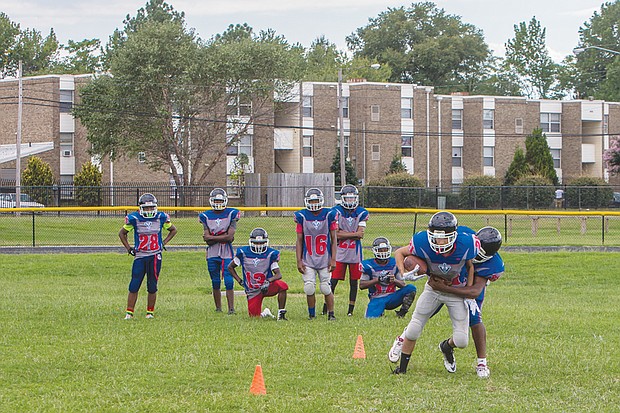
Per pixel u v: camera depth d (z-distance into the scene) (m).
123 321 14.41
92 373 10.12
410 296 15.34
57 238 34.91
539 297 19.42
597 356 11.29
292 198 55.16
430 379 9.91
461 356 11.38
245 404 8.63
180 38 56.16
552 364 10.80
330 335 12.83
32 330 13.26
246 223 39.53
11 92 63.19
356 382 9.71
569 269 25.19
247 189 55.62
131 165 62.00
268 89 57.12
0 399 8.84
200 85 55.84
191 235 35.91
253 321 14.52
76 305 16.72
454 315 9.98
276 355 11.15
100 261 26.55
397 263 9.88
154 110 54.88
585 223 39.00
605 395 9.17
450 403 8.76
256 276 15.02
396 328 13.64
